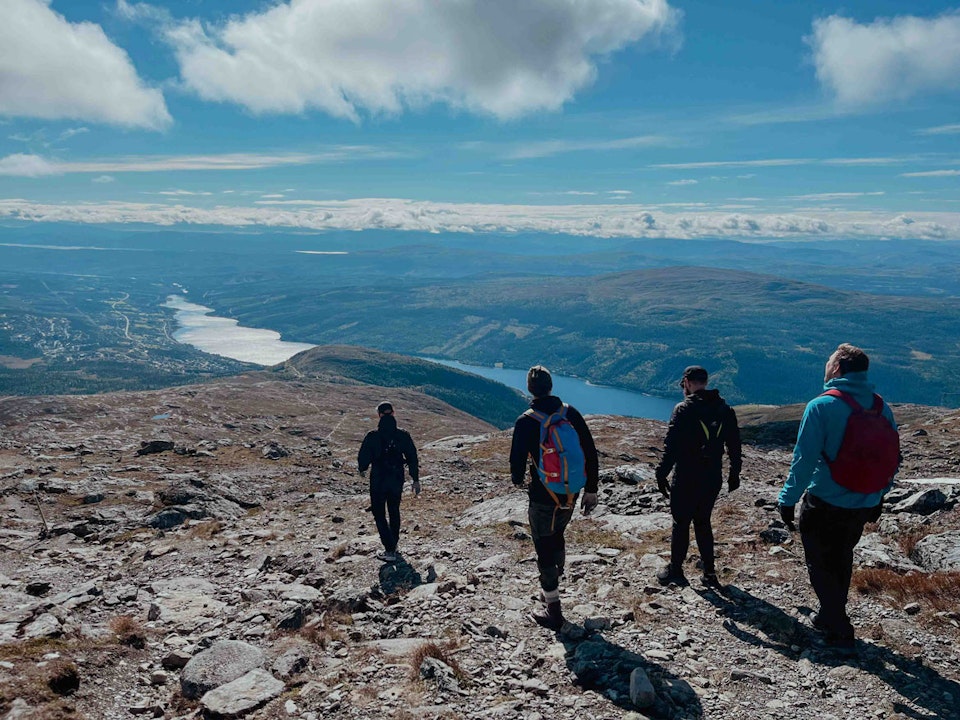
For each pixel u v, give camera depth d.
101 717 5.94
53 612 8.52
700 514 8.51
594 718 5.46
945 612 7.15
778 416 137.62
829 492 6.54
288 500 21.42
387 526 12.07
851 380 6.54
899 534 11.15
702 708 5.63
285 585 10.27
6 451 31.69
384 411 12.42
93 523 16.64
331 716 5.73
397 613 8.55
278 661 6.96
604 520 13.59
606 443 35.41
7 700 5.74
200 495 18.70
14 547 14.05
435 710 5.67
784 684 6.03
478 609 8.34
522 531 12.72
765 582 8.59
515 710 5.62
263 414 139.12
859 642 6.76
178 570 11.80
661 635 7.16
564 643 7.09
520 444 7.48
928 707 5.46
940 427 31.19
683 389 8.77
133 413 105.00
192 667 6.77
